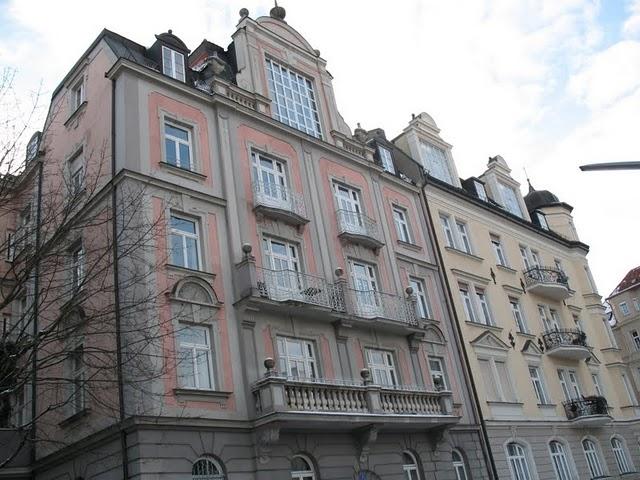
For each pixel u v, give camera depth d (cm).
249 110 2222
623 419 3459
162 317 1662
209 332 1769
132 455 1488
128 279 1548
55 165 2106
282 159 2270
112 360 1455
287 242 2127
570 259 3909
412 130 3219
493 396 2638
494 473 2391
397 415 1947
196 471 1570
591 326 3712
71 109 2220
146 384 1550
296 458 1777
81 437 1681
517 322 3064
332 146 2481
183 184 1923
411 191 2842
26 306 2008
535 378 2969
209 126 2105
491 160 3772
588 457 3019
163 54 2147
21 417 1906
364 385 1930
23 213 1814
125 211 1695
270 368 1728
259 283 1897
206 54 2431
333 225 2319
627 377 3700
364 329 2170
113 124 1925
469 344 2633
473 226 3123
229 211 1983
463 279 2831
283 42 2591
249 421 1698
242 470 1636
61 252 1540
